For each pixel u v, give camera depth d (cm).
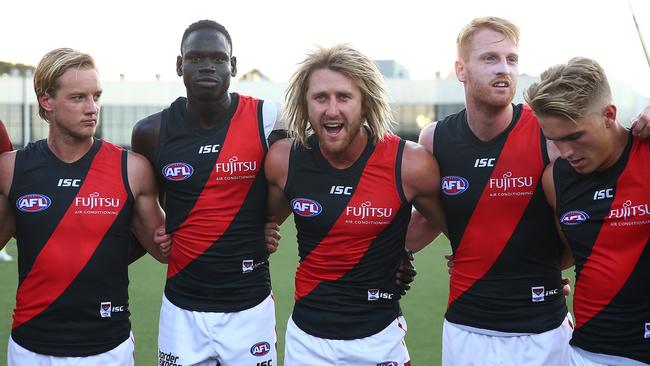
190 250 364
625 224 278
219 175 361
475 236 333
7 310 690
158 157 367
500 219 329
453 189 336
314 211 335
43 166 341
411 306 736
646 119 270
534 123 328
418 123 2706
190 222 364
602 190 282
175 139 367
